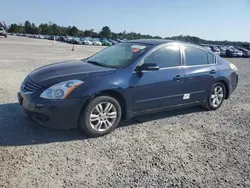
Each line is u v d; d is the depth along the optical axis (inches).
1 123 187.9
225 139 189.9
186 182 131.6
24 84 181.5
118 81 179.9
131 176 133.6
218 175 140.1
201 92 236.7
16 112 212.5
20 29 5004.9
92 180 127.8
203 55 242.7
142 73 192.1
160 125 209.3
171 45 218.5
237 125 221.3
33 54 796.6
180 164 149.1
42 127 185.0
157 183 129.0
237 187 130.1
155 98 202.2
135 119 218.5
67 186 121.4
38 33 4985.2
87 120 170.7
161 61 207.9
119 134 185.6
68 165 139.4
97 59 217.6
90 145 165.0
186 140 183.6
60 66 196.7
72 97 163.3
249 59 1256.8
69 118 165.3
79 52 1054.4
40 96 161.8
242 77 506.6
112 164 143.9
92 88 169.0
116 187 123.6
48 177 127.3
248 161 158.2
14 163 137.0
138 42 224.1
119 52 216.1
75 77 171.3
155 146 170.2
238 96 329.7
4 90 283.7
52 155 148.6
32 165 136.6
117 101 183.6
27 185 119.7
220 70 251.3
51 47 1318.9
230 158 160.6
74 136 175.8
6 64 505.4
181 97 221.0
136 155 156.1
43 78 172.7
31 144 159.8
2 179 122.5
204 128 209.6
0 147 152.7
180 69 217.2
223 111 259.0
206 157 159.8
